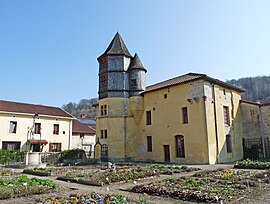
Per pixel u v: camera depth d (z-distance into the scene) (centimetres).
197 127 2116
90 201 634
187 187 849
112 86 2788
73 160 2627
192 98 2195
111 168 1673
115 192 846
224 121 2319
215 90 2253
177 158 2253
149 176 1253
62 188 927
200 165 1895
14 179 1073
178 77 2695
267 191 806
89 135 4225
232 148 2302
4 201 703
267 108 2384
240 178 1044
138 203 618
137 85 2781
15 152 2616
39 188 846
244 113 2577
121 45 2958
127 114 2744
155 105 2588
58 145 3566
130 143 2688
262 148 2356
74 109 8744
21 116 3238
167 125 2409
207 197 690
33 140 3238
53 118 3575
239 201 676
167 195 773
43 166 2058
